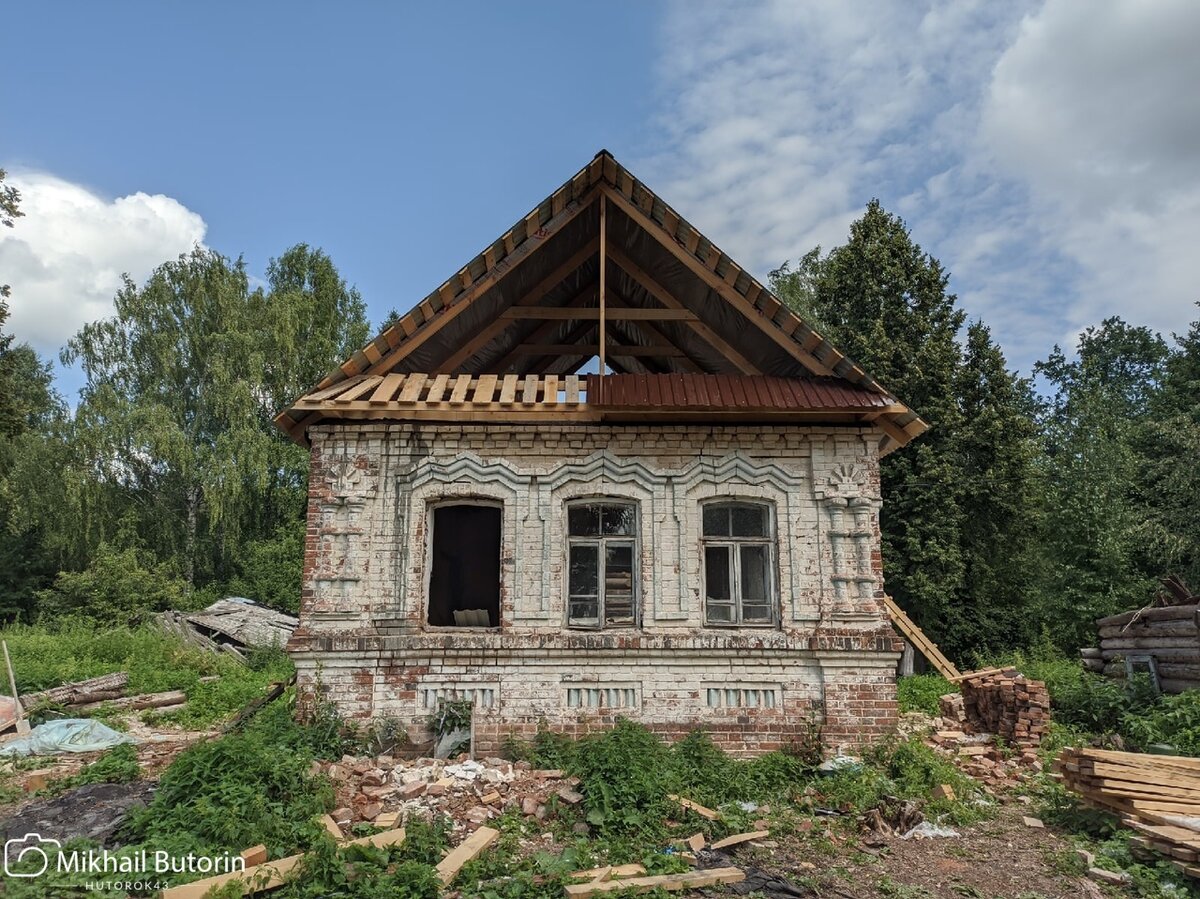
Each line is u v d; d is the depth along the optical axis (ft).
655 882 22.17
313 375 125.39
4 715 41.93
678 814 27.48
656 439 36.94
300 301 124.77
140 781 29.53
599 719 34.45
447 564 41.14
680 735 34.37
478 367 45.21
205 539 117.39
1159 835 24.97
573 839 25.66
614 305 46.42
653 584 35.70
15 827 24.70
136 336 120.78
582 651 34.71
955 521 85.97
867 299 97.09
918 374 88.07
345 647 34.30
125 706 49.44
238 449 114.01
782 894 22.48
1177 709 39.70
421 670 34.55
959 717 44.62
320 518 35.70
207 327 121.39
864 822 28.14
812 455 36.94
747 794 30.32
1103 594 89.15
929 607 85.71
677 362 46.80
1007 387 92.99
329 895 20.80
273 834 23.98
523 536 36.04
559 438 36.81
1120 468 99.86
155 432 109.60
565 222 38.47
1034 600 91.45
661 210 38.06
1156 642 48.34
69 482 109.19
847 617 35.29
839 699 34.65
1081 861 25.30
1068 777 29.53
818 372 38.09
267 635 82.89
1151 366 165.37
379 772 29.84
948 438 88.43
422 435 36.58
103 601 99.81
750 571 36.70
